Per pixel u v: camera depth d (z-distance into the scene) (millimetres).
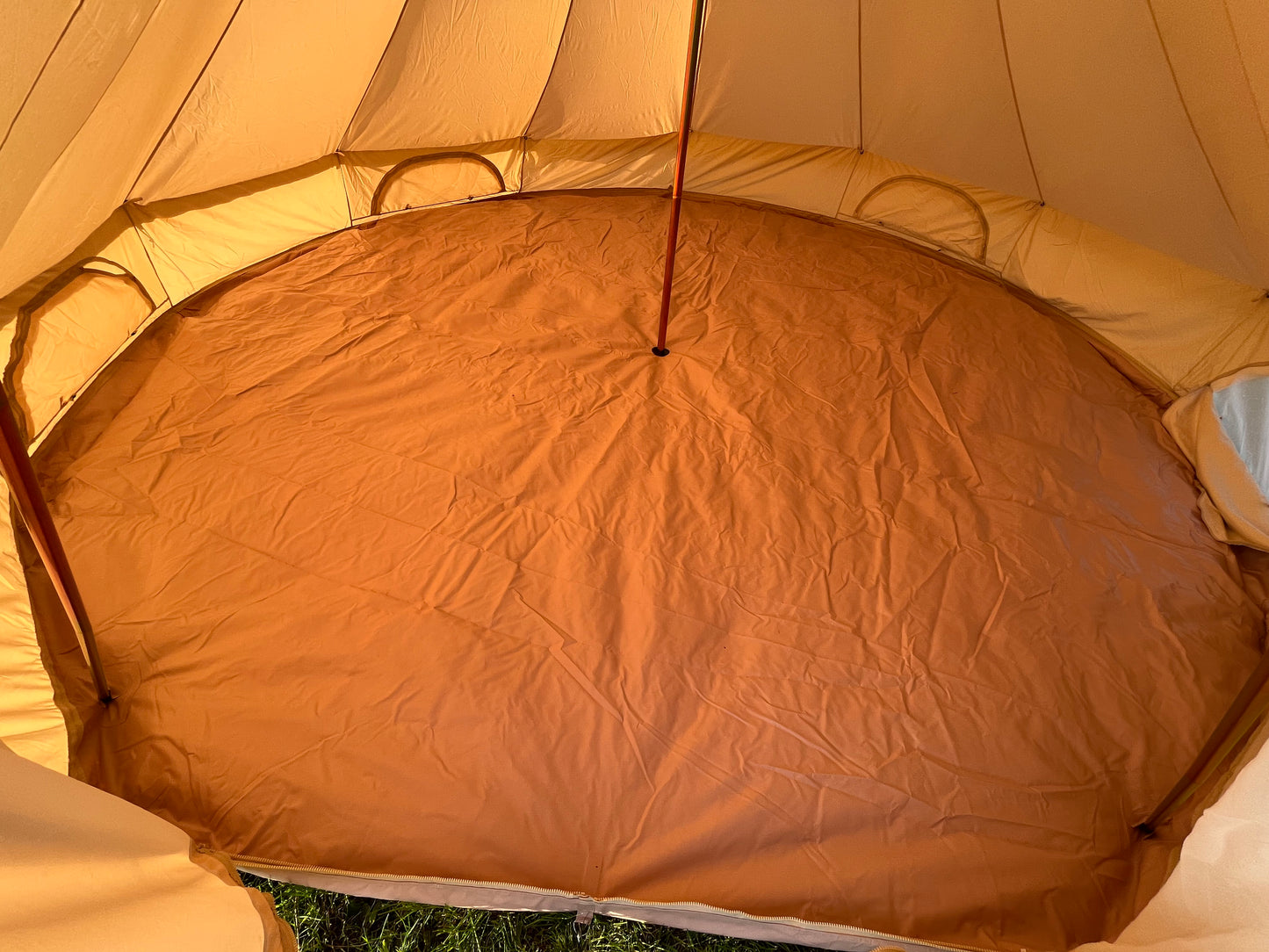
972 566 2434
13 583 1964
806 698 2043
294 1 2727
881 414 2971
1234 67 2266
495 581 2246
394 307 3258
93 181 2268
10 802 981
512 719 1928
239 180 3258
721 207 4230
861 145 3938
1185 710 2096
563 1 3424
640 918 1650
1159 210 2979
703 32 3611
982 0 2959
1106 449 2930
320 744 1849
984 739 1994
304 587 2182
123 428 2580
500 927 1640
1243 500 2697
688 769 1870
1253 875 1183
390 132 3615
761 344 3262
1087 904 1727
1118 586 2420
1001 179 3613
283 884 1654
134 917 1091
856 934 1640
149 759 1795
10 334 2389
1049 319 3596
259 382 2818
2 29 1321
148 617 2064
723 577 2330
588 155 4156
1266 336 2945
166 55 2125
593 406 2879
